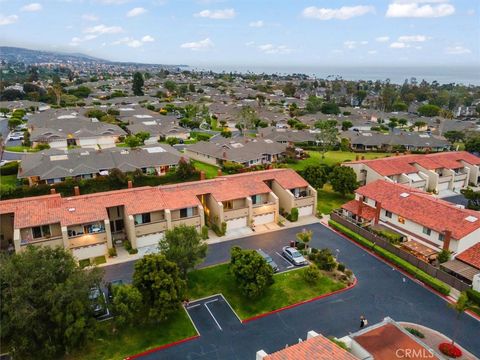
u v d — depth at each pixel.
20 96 191.25
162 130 117.00
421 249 48.66
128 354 32.84
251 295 38.62
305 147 111.94
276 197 60.16
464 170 83.06
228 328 36.41
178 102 186.75
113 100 182.25
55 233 47.78
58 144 101.31
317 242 54.78
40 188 64.88
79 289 31.77
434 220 50.12
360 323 37.31
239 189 59.16
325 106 181.38
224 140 101.19
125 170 74.81
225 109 163.62
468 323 37.50
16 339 29.78
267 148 95.44
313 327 36.75
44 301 30.80
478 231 47.06
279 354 26.30
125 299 34.06
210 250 51.59
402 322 37.47
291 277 45.22
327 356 25.83
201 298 41.03
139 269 36.28
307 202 63.28
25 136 103.56
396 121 160.00
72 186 66.75
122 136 112.69
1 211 47.25
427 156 83.12
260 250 49.81
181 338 34.91
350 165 78.38
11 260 32.88
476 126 143.00
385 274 46.47
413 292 42.75
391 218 56.16
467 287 41.00
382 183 62.66
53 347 29.84
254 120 137.88
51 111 135.88
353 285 43.91
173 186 57.44
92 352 32.91
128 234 51.75
